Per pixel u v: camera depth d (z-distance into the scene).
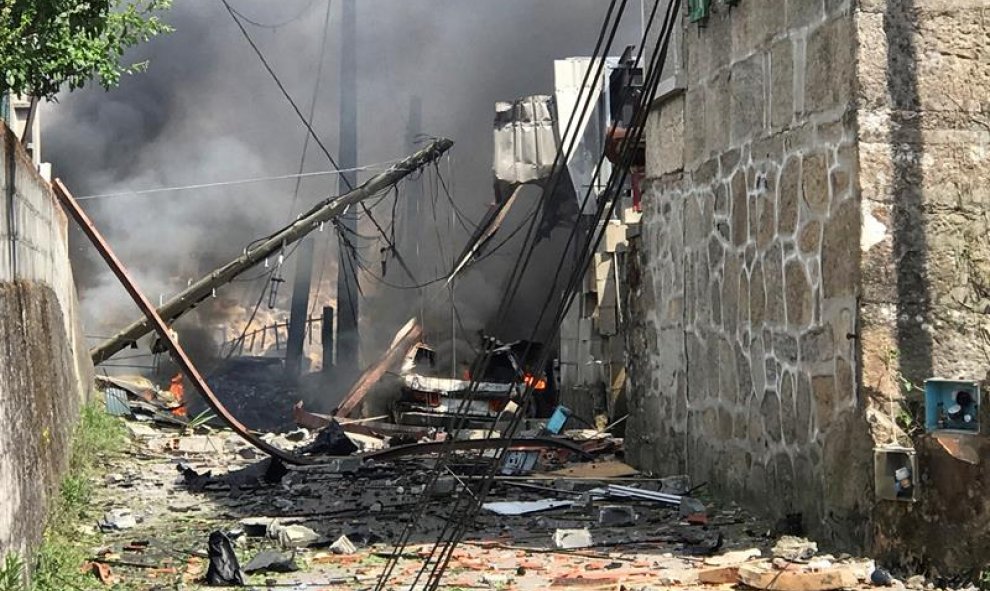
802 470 9.39
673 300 12.70
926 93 8.51
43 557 8.37
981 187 8.51
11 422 8.00
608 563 8.65
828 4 8.93
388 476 13.88
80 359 19.09
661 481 12.16
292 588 8.14
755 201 10.37
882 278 8.43
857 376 8.47
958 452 7.71
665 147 12.93
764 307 10.19
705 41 11.58
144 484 13.55
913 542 7.89
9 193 9.69
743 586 7.73
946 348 8.42
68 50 10.00
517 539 9.77
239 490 13.07
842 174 8.72
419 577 7.94
